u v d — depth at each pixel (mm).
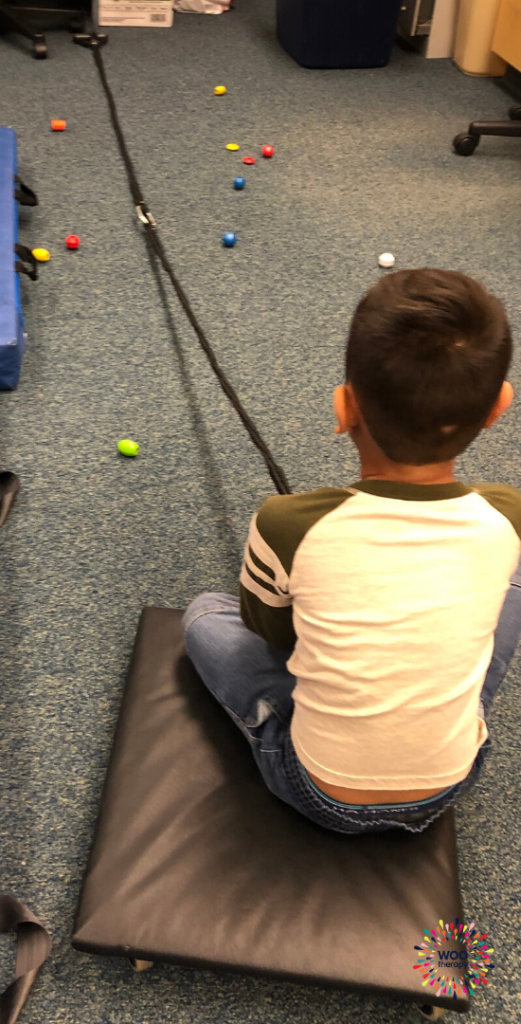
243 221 2037
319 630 697
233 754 934
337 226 2049
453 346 630
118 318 1712
